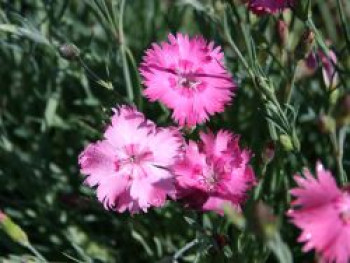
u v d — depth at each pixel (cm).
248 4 32
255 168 33
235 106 37
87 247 37
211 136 30
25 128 42
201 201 29
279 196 33
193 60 32
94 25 44
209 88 31
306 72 36
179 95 31
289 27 33
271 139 31
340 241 26
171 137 30
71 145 42
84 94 41
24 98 43
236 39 36
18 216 38
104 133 31
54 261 36
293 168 34
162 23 44
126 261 38
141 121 30
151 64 31
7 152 38
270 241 23
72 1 46
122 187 29
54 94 39
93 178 30
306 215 26
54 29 38
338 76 34
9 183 40
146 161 30
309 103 36
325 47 31
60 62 38
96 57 38
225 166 29
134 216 34
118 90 37
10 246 33
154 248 36
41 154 39
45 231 38
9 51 43
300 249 34
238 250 30
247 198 29
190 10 47
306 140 41
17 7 42
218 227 31
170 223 36
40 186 38
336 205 26
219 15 33
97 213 39
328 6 47
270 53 33
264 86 30
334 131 27
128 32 45
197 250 32
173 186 29
